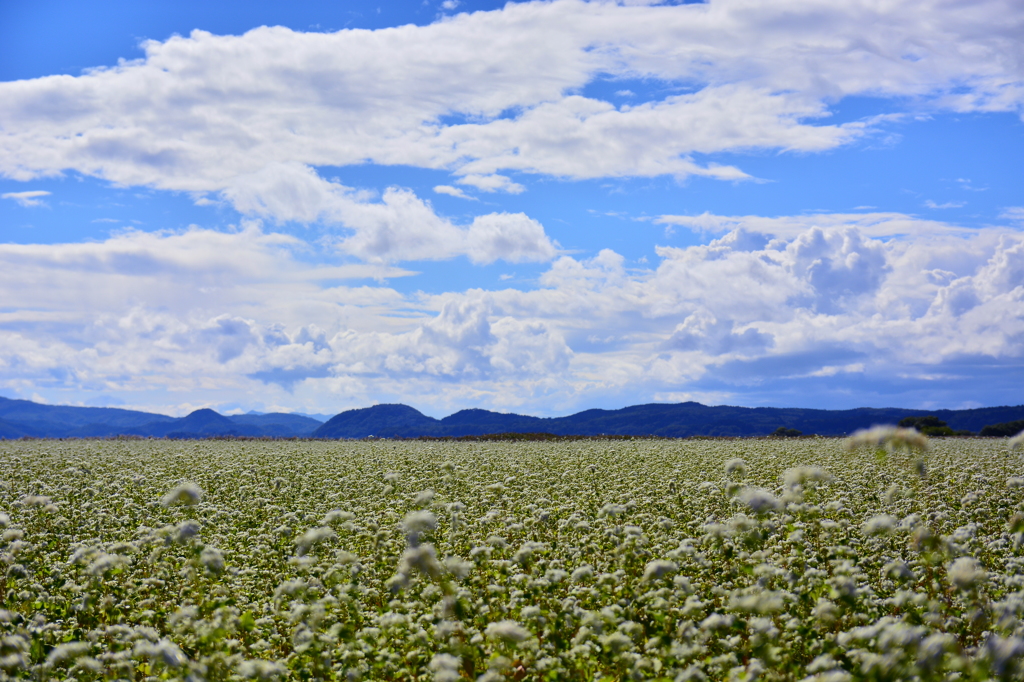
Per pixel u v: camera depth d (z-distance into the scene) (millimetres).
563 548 10250
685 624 7078
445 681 6125
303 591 8062
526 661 7121
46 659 6969
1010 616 6867
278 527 11906
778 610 7648
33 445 41000
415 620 8047
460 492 16094
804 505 10047
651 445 35844
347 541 11672
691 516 12805
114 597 8555
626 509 10016
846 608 7766
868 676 5859
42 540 11305
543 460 24672
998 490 15680
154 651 6430
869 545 10352
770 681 6500
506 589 8625
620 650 6559
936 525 11922
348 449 34875
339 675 7160
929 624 7383
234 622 8008
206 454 28906
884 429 6785
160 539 9852
